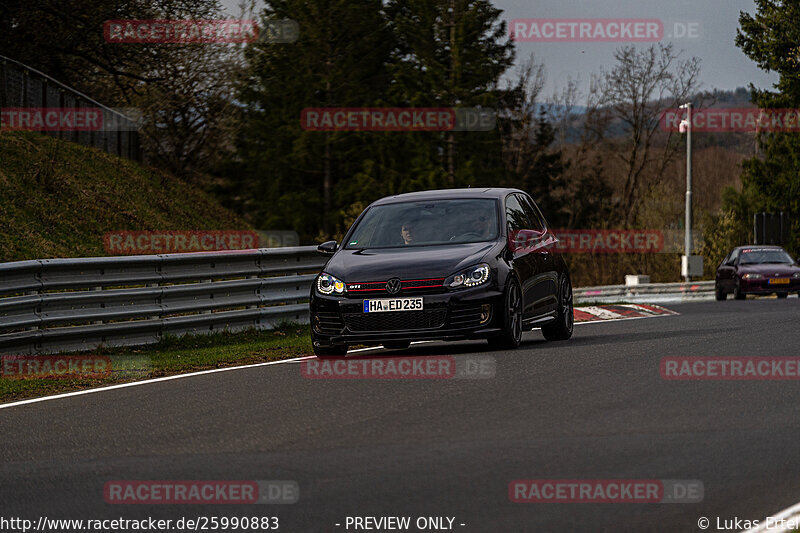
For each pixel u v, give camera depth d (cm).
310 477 2205
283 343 5047
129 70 14050
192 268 5275
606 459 2302
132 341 4872
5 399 3544
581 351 4206
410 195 4825
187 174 15588
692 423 2697
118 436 2747
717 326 5353
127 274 4925
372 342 4106
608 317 6775
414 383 3444
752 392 3167
